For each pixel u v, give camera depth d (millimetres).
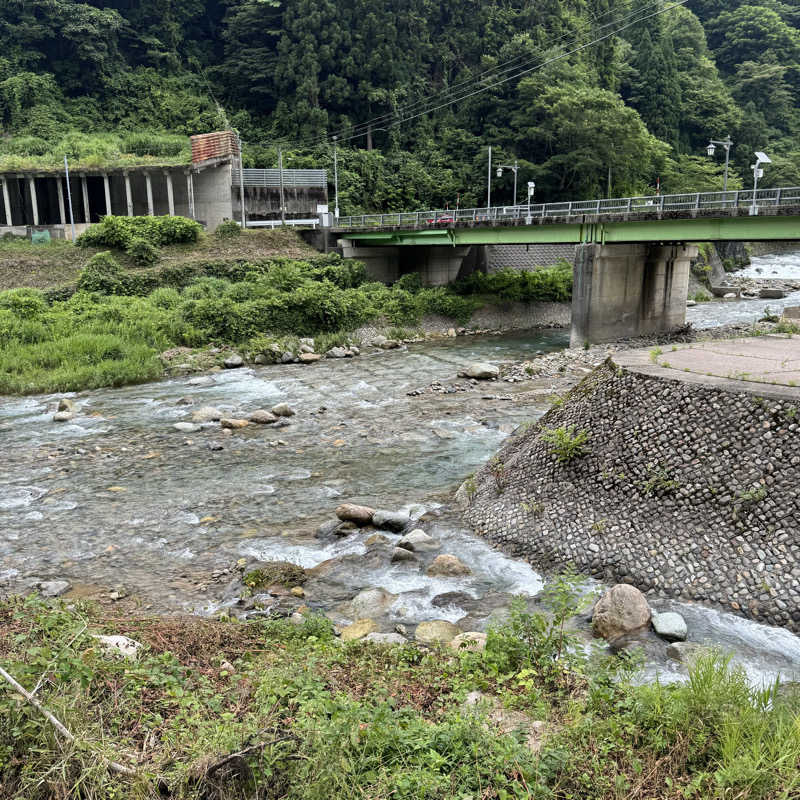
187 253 49000
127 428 23938
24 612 9375
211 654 8953
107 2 86188
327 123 78062
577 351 37062
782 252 91938
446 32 86562
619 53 92562
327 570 13555
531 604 12008
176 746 6242
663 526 12867
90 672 6996
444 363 35594
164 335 36469
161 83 84562
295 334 40344
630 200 37219
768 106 108562
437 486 18234
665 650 10242
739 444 13094
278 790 5902
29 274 43938
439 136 82562
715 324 46281
